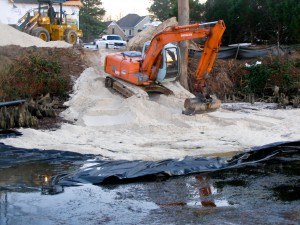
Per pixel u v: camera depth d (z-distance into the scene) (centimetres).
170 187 923
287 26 2656
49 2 2948
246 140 1292
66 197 859
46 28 2917
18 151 1180
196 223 727
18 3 4381
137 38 2430
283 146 1179
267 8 2714
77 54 2158
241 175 1007
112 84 1756
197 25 1559
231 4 2795
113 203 828
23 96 1745
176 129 1426
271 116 1633
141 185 938
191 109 1528
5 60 1925
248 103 1994
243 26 2880
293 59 2294
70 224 729
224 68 2211
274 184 938
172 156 1127
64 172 1014
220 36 1520
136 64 1692
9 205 812
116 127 1465
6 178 973
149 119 1535
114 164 1040
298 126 1473
